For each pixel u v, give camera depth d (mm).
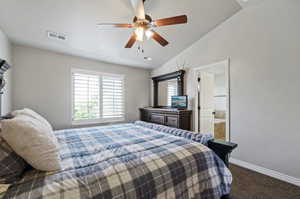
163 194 1063
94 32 2662
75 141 1722
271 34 2230
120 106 4320
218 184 1402
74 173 958
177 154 1297
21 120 1019
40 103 3096
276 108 2188
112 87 4160
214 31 3018
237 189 1899
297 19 1989
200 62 3328
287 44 2078
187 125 3482
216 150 1589
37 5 1987
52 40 2766
